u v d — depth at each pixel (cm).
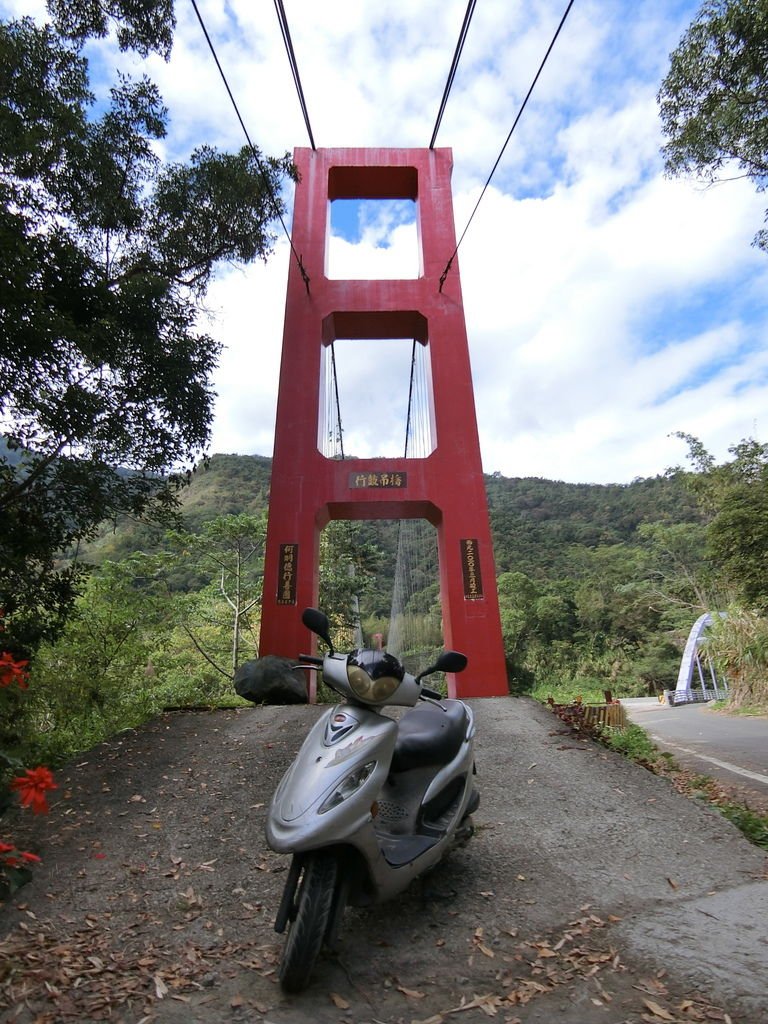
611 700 826
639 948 253
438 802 312
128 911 296
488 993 229
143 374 699
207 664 1611
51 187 748
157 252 853
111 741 621
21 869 279
